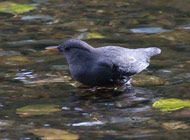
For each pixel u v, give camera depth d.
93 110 10.55
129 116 10.20
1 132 9.34
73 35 15.59
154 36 15.58
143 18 17.47
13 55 13.84
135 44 14.80
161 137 9.14
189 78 12.30
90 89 11.93
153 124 9.77
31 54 13.95
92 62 11.94
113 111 10.51
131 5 19.14
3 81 12.06
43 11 18.20
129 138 9.10
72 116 10.19
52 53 14.09
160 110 10.51
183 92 11.49
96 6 19.00
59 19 17.28
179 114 10.27
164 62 13.47
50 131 9.41
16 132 9.36
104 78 11.92
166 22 17.02
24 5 18.91
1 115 10.16
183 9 18.48
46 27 16.38
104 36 15.55
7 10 18.20
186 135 9.20
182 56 13.84
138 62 12.61
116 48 12.61
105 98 11.32
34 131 9.41
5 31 15.91
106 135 9.24
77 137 9.14
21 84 11.92
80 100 11.10
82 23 16.88
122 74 12.14
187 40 15.13
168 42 15.00
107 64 11.83
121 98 11.31
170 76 12.52
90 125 9.72
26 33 15.75
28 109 10.48
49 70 12.89
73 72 12.12
